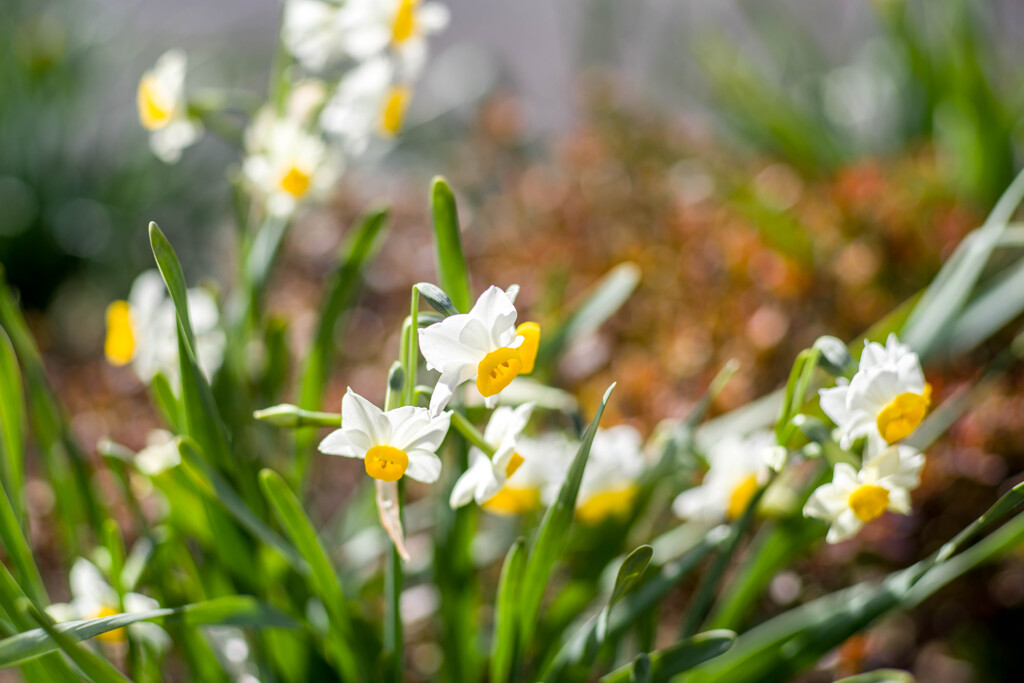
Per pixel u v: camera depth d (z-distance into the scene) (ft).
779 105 6.24
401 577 2.42
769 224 3.96
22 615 2.27
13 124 7.10
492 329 2.11
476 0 11.00
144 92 2.78
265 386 2.81
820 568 3.07
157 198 7.77
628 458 2.62
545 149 7.16
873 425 2.23
